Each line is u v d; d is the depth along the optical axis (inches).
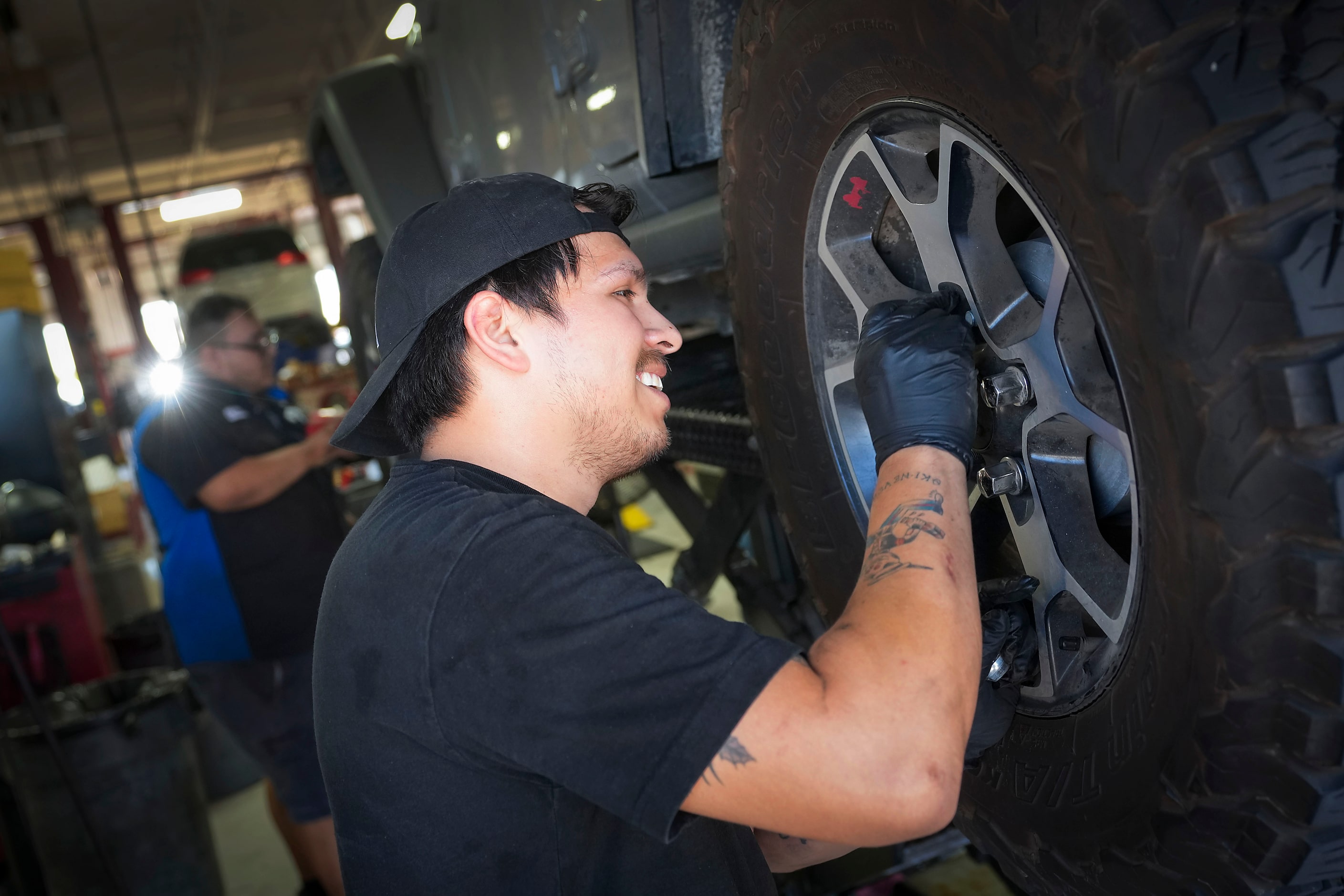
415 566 35.1
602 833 37.1
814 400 49.2
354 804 37.9
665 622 31.7
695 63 59.1
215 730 170.7
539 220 38.4
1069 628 39.2
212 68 573.3
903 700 30.5
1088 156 29.0
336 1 508.1
